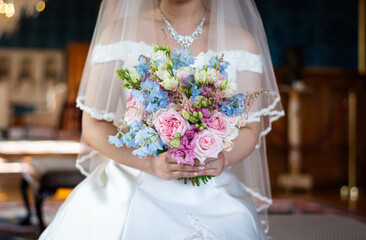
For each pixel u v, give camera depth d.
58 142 7.26
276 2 7.79
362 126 6.78
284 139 6.54
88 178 1.80
